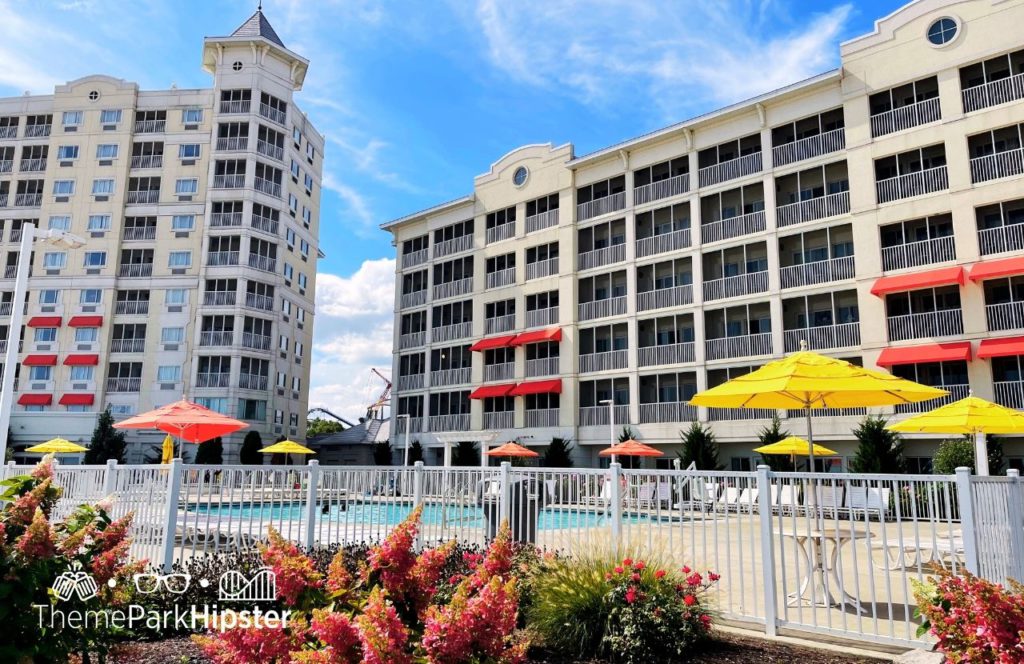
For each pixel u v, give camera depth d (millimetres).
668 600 6320
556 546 8445
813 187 30875
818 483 6910
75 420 45125
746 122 32625
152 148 49938
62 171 49500
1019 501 6902
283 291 50000
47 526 4172
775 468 27656
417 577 4312
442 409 42219
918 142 27234
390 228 47625
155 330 46688
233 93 49812
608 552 7125
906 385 9227
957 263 25797
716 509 7473
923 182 27047
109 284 47344
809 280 29547
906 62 28047
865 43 29188
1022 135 25453
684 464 29516
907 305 27312
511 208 41688
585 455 35562
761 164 31859
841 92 29672
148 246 48156
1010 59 26047
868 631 6895
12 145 50906
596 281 37219
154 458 44719
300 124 53469
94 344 46500
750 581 9641
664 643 6035
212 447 43031
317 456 53656
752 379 9938
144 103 50500
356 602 4176
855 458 24844
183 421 15195
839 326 28250
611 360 35250
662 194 35062
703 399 10398
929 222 27156
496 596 3637
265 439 47000
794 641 6543
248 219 47906
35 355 46500
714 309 32344
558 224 38719
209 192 48031
